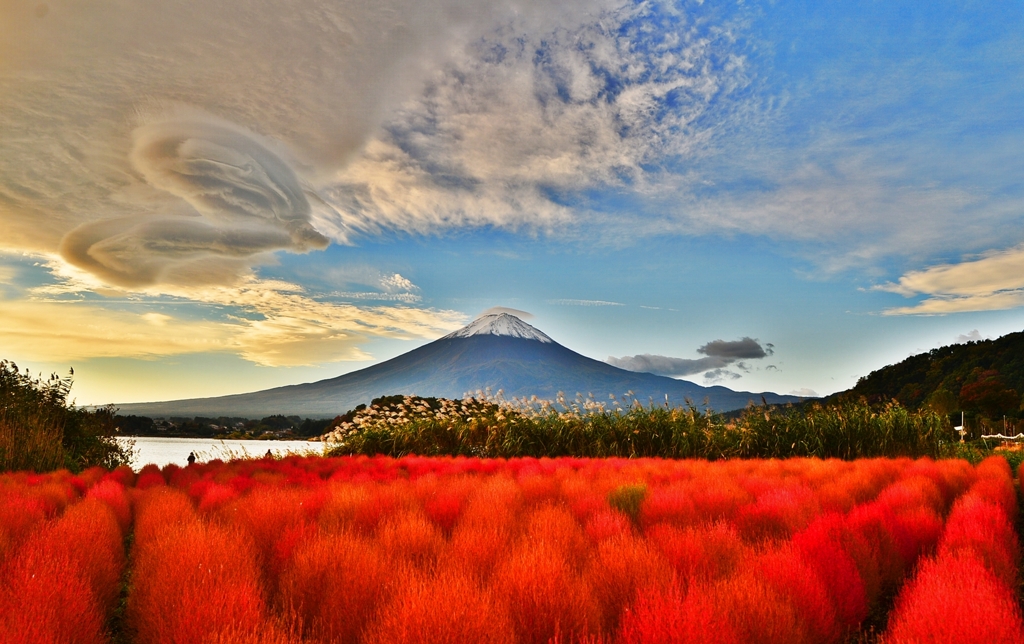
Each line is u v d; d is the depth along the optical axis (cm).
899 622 272
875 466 879
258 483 712
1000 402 5694
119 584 404
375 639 253
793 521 480
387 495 559
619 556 336
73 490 715
